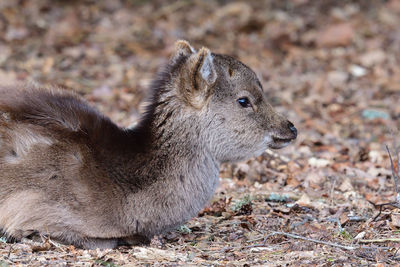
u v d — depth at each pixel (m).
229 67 10.59
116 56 22.44
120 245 10.35
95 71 20.98
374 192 13.44
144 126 10.34
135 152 10.10
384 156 15.77
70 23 24.53
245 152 10.70
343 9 28.48
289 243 10.52
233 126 10.48
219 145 10.47
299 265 9.30
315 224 11.31
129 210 9.93
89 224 9.82
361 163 15.48
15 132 9.91
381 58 24.05
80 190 9.75
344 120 18.80
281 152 15.95
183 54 10.84
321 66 23.69
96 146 10.02
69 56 21.83
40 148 9.84
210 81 10.16
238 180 14.26
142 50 23.16
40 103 10.26
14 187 9.71
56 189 9.71
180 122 10.19
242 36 25.77
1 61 20.61
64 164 9.80
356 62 23.95
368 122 18.61
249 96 10.57
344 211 12.08
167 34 24.83
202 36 25.06
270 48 25.08
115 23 25.36
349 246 10.23
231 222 11.52
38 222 9.70
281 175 14.28
